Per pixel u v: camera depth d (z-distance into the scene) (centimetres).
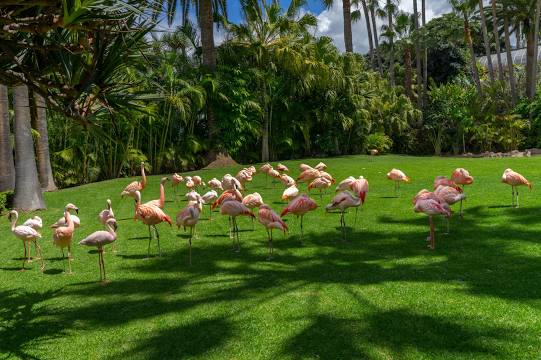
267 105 2791
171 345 464
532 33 3566
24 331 515
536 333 436
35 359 452
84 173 2197
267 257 761
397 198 1229
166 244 882
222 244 862
